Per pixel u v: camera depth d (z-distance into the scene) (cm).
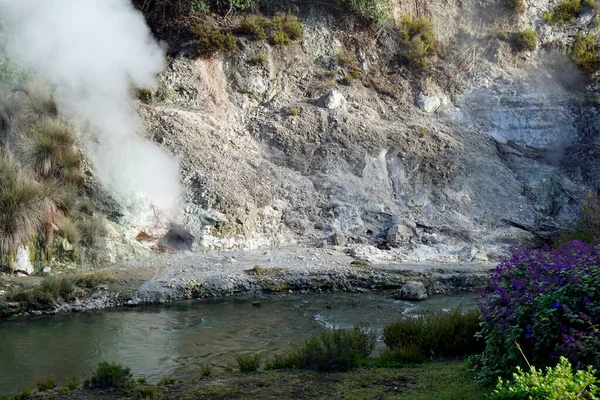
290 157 1830
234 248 1554
